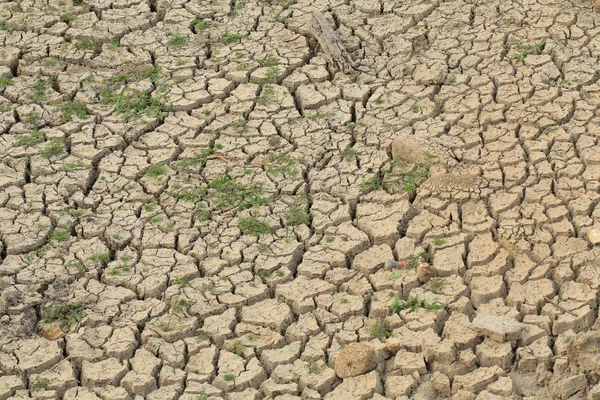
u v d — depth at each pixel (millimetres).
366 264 7234
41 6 10172
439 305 6855
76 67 9414
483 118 8477
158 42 9633
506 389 6324
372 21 9719
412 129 8453
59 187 8062
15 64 9500
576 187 7715
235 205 7832
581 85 8719
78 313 6961
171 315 6941
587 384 6355
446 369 6500
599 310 6766
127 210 7840
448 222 7520
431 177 7871
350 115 8656
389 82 8984
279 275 7188
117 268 7320
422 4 9828
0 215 7816
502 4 9758
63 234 7645
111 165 8281
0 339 6785
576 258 7109
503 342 6574
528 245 7254
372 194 7848
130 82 9195
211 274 7258
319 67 9188
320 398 6367
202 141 8484
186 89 9023
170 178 8117
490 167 7965
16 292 7121
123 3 10125
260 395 6453
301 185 7977
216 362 6645
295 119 8648
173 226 7652
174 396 6414
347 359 6465
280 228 7609
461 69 9062
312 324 6836
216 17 9914
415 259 7250
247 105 8812
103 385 6508
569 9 9602
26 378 6566
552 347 6590
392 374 6504
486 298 6934
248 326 6852
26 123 8758
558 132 8258
